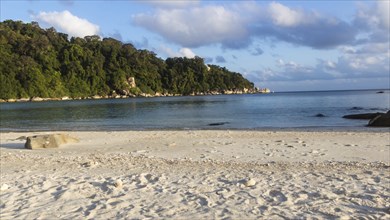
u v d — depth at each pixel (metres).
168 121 31.58
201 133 18.61
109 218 5.45
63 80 120.69
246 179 7.61
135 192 6.85
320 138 15.56
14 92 106.12
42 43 121.50
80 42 139.50
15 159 11.24
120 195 6.69
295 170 8.62
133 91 133.75
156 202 6.19
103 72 129.88
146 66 144.25
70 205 6.16
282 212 5.46
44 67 118.31
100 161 10.54
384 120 22.17
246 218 5.24
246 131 20.00
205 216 5.39
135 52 143.75
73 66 122.06
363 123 25.20
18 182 7.92
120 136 18.28
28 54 120.19
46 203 6.32
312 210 5.52
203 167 9.27
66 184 7.57
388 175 7.79
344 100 68.12
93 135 19.09
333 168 8.78
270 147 12.99
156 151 12.84
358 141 14.37
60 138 15.01
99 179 8.00
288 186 6.99
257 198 6.25
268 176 7.97
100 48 137.25
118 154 12.19
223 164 9.66
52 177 8.34
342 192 6.49
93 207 6.01
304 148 12.61
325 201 5.96
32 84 109.00
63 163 10.31
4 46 118.31
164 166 9.51
